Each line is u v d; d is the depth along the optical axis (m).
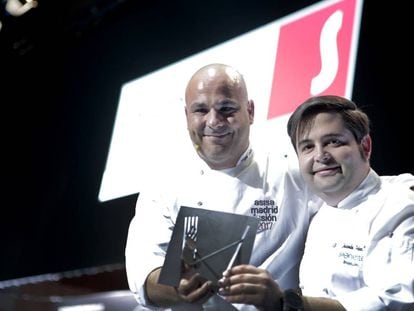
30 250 6.11
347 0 3.98
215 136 1.97
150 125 5.05
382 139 3.47
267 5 4.65
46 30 6.33
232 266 1.63
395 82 3.53
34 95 6.69
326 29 4.05
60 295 6.12
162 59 5.41
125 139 5.28
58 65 6.54
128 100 5.51
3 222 6.57
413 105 3.39
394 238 1.67
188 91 2.03
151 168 4.73
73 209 5.75
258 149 2.15
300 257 2.03
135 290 1.92
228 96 1.98
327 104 1.80
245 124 2.02
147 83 5.39
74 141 6.05
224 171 2.06
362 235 1.75
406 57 3.53
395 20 3.68
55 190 6.04
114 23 6.05
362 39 3.79
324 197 1.85
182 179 2.09
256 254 2.00
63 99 6.38
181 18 5.39
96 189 5.53
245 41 4.64
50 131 6.39
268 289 1.58
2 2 6.16
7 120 6.80
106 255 5.23
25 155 6.58
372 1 3.83
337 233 1.81
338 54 3.87
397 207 1.70
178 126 4.75
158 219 2.03
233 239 1.66
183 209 1.70
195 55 5.02
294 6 4.42
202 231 1.67
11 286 6.32
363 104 3.63
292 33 4.30
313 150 1.81
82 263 5.48
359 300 1.63
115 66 5.91
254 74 4.41
